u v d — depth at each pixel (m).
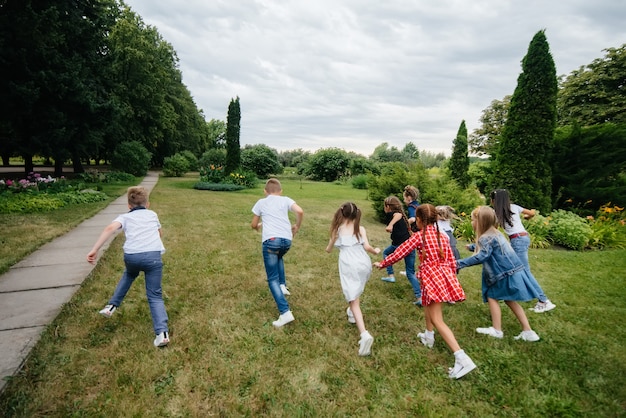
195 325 3.48
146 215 3.32
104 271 4.86
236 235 7.70
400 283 5.07
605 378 2.81
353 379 2.73
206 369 2.77
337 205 14.51
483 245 3.29
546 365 2.97
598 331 3.63
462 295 2.89
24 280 4.46
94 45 17.64
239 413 2.31
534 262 6.25
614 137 9.89
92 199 12.00
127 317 3.56
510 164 9.23
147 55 29.45
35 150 14.49
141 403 2.34
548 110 8.73
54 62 13.50
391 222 4.56
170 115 35.12
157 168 41.69
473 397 2.56
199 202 13.10
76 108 15.08
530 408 2.43
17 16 11.57
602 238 7.83
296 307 4.07
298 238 7.82
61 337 3.10
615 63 20.11
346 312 3.97
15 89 12.19
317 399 2.47
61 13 15.35
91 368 2.70
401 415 2.34
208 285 4.62
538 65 8.71
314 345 3.19
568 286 4.99
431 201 9.74
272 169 34.88
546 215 8.88
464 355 2.74
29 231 6.99
